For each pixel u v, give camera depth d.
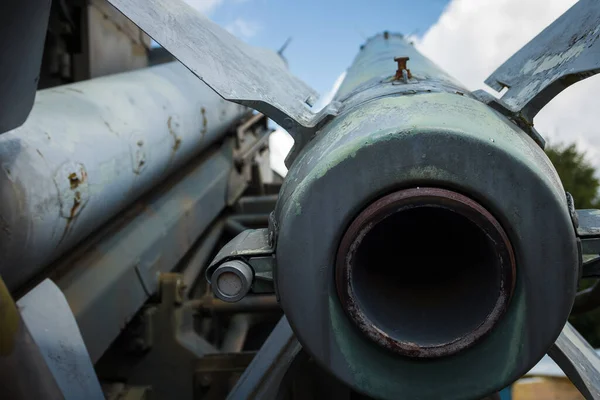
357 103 2.05
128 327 3.97
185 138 4.37
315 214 1.70
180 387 3.95
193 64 2.00
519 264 1.69
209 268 1.87
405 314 1.81
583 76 1.88
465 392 1.75
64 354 2.22
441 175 1.66
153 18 2.02
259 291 1.90
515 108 1.95
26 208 2.41
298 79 2.68
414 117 1.72
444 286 1.91
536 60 2.22
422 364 1.75
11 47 1.89
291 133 2.06
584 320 10.74
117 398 3.79
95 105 3.39
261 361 2.61
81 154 2.91
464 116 1.74
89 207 2.99
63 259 3.26
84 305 3.24
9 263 2.42
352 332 1.76
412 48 3.88
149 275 3.96
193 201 4.84
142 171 3.66
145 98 3.95
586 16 2.13
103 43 4.73
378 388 1.77
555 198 1.65
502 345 1.73
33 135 2.68
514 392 5.49
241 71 2.14
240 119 6.18
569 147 15.12
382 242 2.01
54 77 4.48
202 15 2.35
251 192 6.82
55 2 4.36
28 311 2.21
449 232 2.00
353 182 1.68
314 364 2.83
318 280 1.72
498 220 1.67
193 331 4.24
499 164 1.65
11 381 1.65
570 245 1.67
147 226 4.09
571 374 2.12
